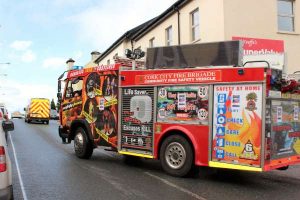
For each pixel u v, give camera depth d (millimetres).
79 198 6887
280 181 8727
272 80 7793
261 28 17375
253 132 7758
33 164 10484
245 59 9156
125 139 9922
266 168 7695
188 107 8656
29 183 8047
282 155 8227
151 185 7977
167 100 9031
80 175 8969
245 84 7891
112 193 7258
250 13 17250
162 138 9117
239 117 7930
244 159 7852
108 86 10445
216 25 17484
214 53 8516
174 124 8867
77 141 11617
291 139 8523
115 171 9547
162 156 9047
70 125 11742
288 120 8406
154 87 9312
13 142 16797
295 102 8641
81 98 11414
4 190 5273
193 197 7043
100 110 10695
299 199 7055
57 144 16047
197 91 8531
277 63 9180
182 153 8695
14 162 10812
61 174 9062
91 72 11086
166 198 6941
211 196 7148
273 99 7895
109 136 10375
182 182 8320
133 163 10852
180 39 21500
